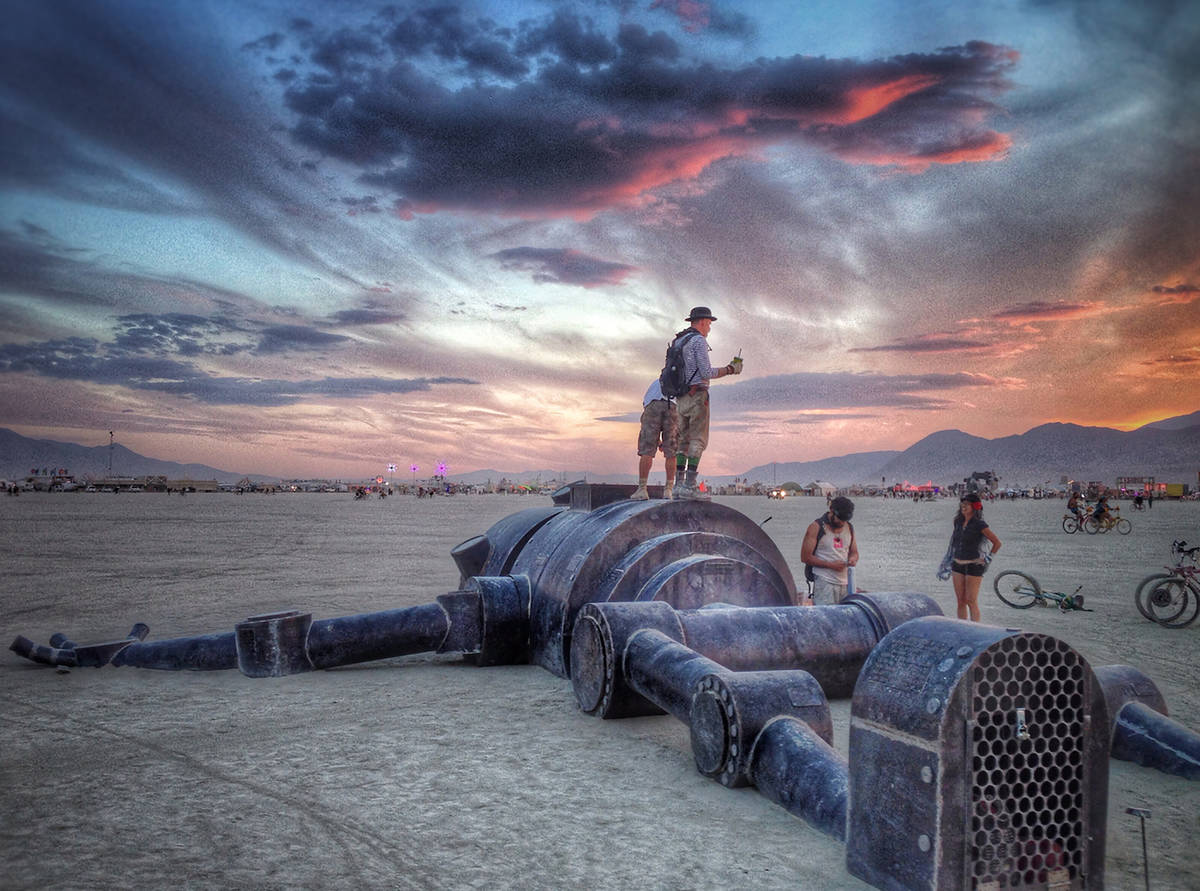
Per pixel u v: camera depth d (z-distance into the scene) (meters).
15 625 10.55
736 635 6.20
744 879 3.49
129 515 51.44
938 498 189.62
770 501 123.69
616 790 4.61
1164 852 3.91
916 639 3.37
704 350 8.17
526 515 9.89
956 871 2.96
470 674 7.74
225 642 7.85
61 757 5.18
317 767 5.00
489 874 3.54
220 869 3.55
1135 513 72.50
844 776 3.97
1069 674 3.15
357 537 31.61
